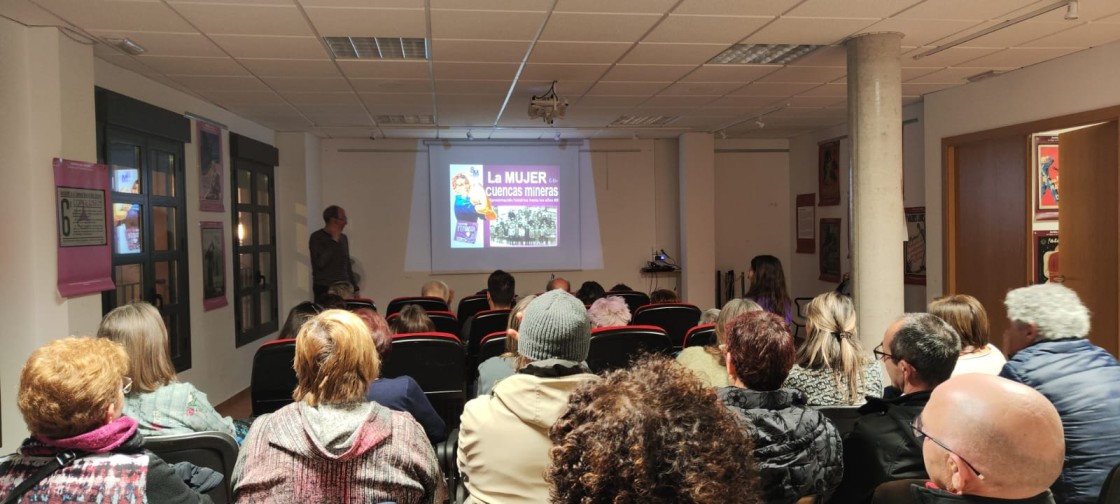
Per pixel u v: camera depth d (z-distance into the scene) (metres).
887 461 1.70
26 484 1.34
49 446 1.39
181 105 6.12
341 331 1.60
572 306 1.66
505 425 1.52
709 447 0.75
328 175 9.55
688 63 5.38
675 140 10.26
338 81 5.82
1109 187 5.20
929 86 6.60
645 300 5.82
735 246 10.46
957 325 2.68
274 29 4.23
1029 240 5.98
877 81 4.66
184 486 1.50
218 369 6.67
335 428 1.53
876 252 4.77
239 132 7.46
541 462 1.49
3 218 3.96
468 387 4.21
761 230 10.51
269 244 8.28
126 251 5.13
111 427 1.42
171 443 1.94
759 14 4.13
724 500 0.74
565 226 10.05
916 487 1.18
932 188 7.05
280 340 2.96
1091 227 5.41
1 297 3.96
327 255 7.65
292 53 4.84
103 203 4.47
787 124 8.96
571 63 5.32
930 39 4.83
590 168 10.09
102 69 4.93
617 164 10.16
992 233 6.40
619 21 4.22
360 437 1.52
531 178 9.97
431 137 9.57
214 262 6.65
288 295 8.70
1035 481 1.07
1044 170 5.98
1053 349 2.12
